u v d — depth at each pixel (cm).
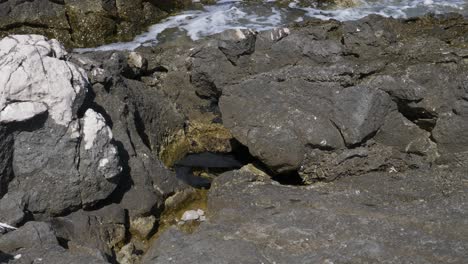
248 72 824
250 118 775
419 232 643
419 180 717
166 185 754
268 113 768
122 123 760
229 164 806
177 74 857
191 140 834
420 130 757
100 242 700
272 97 770
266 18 1054
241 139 778
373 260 619
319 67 771
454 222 652
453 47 792
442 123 743
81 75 725
